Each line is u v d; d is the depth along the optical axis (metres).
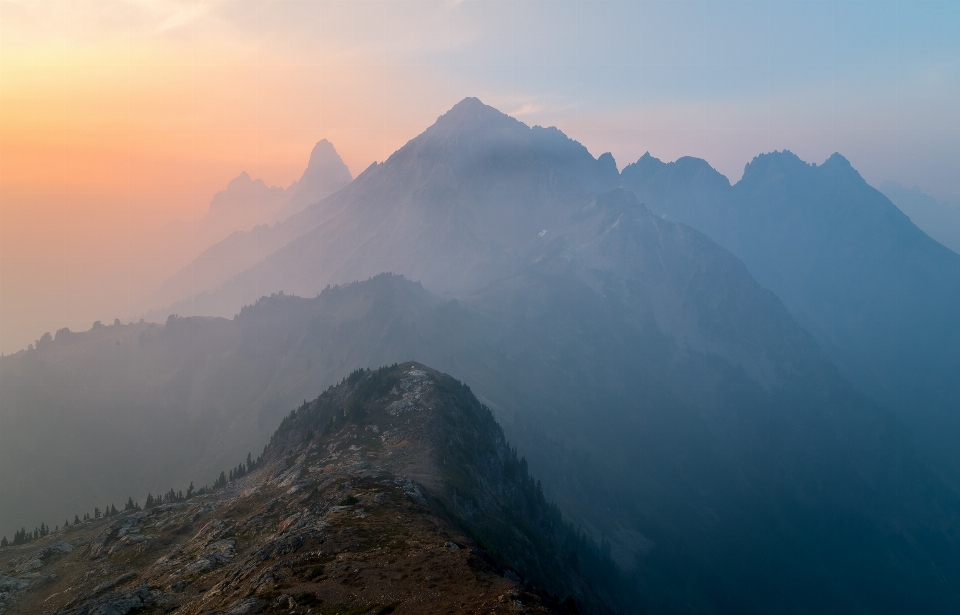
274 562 63.00
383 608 46.56
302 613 47.97
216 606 56.12
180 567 77.44
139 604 64.25
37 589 87.81
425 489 104.25
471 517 113.19
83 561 94.00
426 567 54.97
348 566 56.44
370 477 100.75
